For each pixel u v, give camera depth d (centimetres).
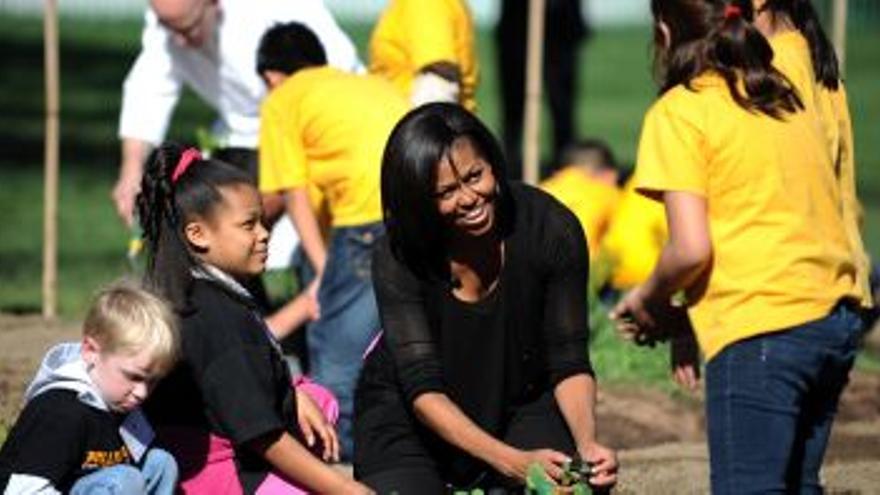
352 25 5684
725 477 1100
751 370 1094
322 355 1559
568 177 2125
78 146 3897
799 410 1112
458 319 1121
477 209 1085
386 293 1121
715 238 1101
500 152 1102
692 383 1193
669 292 1119
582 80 5241
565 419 1134
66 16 5784
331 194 1559
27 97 4450
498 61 3341
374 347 1169
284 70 1628
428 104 1104
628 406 1698
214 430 1120
